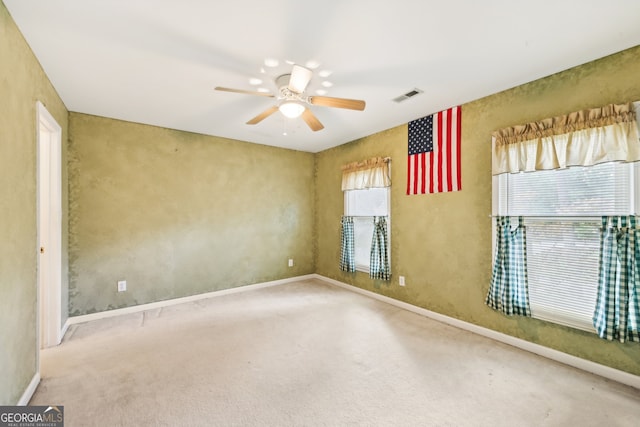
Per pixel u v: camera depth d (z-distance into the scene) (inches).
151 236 144.3
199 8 63.3
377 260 152.9
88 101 113.6
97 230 130.1
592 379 81.9
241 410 69.6
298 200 200.2
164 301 147.6
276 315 133.4
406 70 90.7
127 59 83.8
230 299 157.9
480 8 63.6
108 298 132.6
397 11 64.4
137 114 128.6
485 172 111.0
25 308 72.4
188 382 80.7
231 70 90.1
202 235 160.1
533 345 97.7
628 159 76.7
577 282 88.1
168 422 65.6
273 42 76.1
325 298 159.5
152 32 71.8
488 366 89.1
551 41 75.9
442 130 125.0
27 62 75.2
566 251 90.4
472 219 115.0
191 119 135.6
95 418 66.6
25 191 73.1
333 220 191.9
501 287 102.7
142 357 94.8
